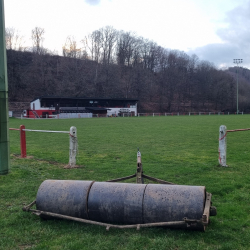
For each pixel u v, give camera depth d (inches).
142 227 179.9
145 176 235.6
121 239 169.5
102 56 4077.3
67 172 342.3
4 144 166.9
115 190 183.8
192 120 1508.4
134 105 2807.6
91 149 519.2
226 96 3801.7
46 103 2386.8
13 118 2133.4
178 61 4252.0
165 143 588.7
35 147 557.6
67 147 556.7
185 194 172.4
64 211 186.7
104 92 3535.9
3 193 262.4
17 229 187.6
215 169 353.1
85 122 1378.0
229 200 238.4
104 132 829.8
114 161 407.8
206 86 4023.1
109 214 179.5
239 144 567.2
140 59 4387.3
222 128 364.5
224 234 173.3
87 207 183.3
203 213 164.4
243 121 1381.6
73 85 3344.0
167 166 369.7
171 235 172.1
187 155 450.3
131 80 3624.5
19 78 3282.5
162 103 3700.8
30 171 346.9
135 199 175.9
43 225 190.2
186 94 4028.1
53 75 3538.4
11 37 3506.4
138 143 591.5
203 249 157.4
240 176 315.9
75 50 3789.4
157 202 172.1
